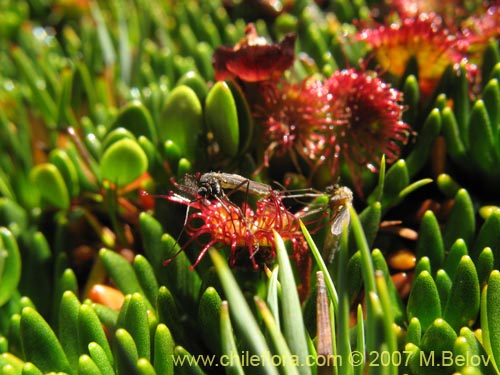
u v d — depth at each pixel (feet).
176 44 0.24
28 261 0.15
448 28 0.17
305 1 0.24
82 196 0.16
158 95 0.16
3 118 0.18
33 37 0.23
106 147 0.15
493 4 0.19
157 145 0.15
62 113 0.18
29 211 0.17
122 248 0.15
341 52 0.19
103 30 0.21
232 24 0.24
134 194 0.15
